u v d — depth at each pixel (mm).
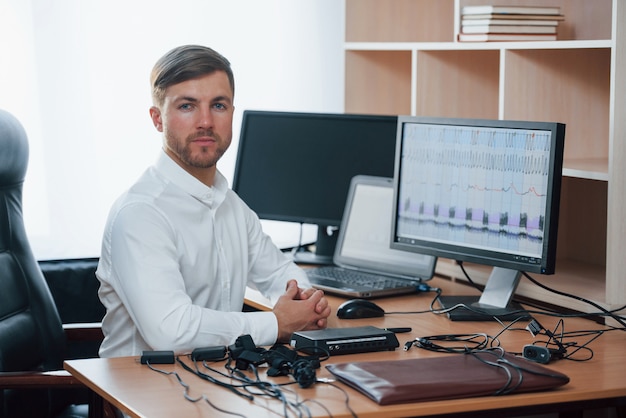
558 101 2785
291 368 1892
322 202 3053
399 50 3424
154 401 1745
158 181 2305
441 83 3057
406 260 2787
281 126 3113
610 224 2373
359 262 2895
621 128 2352
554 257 2268
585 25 2869
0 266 2535
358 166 3004
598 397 1812
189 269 2312
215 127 2273
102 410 2168
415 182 2594
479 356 1951
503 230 2367
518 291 2666
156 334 2104
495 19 2725
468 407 1726
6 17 3092
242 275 2490
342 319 2385
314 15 3611
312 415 1641
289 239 3656
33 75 3150
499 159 2373
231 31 3479
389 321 2365
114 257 2215
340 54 3670
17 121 2645
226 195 2475
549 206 2248
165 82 2266
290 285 2309
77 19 3191
